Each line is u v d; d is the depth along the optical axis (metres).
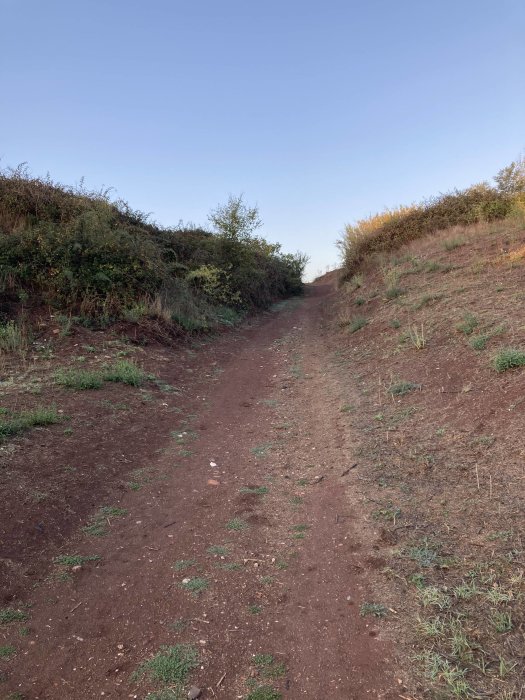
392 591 3.22
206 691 2.58
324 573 3.51
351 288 16.92
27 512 4.09
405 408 6.34
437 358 7.48
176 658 2.79
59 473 4.77
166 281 12.53
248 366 10.33
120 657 2.82
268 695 2.53
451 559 3.44
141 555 3.80
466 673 2.53
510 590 3.05
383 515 4.12
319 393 7.98
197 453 5.80
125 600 3.30
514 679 2.48
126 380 7.72
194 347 11.12
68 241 10.36
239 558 3.74
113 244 10.98
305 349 11.76
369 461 5.14
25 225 11.05
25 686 2.61
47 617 3.13
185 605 3.24
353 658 2.73
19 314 9.06
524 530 3.57
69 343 8.80
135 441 5.93
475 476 4.39
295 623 3.05
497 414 5.20
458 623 2.87
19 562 3.57
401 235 18.11
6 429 5.27
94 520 4.25
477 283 10.22
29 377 7.25
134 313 10.52
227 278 16.55
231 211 17.58
